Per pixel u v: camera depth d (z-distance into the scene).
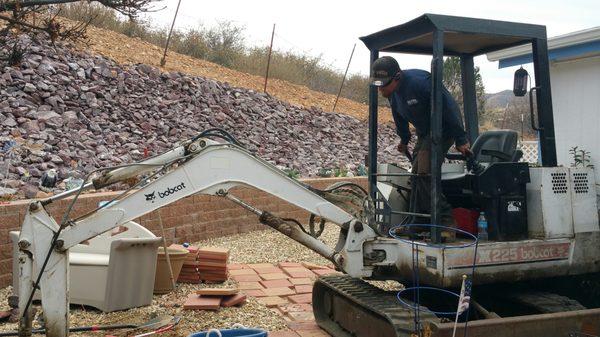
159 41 19.73
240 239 10.25
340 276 6.34
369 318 5.38
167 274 7.11
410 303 5.27
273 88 19.39
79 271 6.44
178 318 6.17
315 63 24.44
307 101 19.52
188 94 14.99
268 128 15.60
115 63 14.37
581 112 8.28
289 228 5.34
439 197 5.09
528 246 5.23
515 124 23.48
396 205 5.89
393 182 5.92
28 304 4.78
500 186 5.32
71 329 5.59
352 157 16.02
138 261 6.54
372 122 5.95
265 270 8.38
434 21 5.07
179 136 12.98
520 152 5.71
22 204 7.16
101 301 6.42
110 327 5.79
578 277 5.84
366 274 5.32
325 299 6.26
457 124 5.25
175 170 4.94
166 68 15.88
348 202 5.41
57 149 10.45
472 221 5.49
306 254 9.44
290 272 8.21
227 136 5.19
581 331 4.99
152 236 6.88
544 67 5.53
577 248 5.40
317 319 6.21
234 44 21.83
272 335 5.91
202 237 9.89
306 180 11.09
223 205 10.32
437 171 5.08
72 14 16.34
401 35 5.53
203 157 5.00
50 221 4.81
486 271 5.08
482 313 5.35
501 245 5.14
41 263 4.78
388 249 5.35
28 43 12.29
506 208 5.33
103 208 4.82
